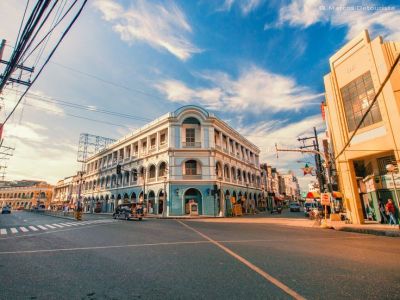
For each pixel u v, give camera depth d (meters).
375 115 15.38
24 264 5.76
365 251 7.07
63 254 6.85
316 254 6.65
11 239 9.88
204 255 6.60
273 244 8.39
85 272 5.07
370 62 15.62
